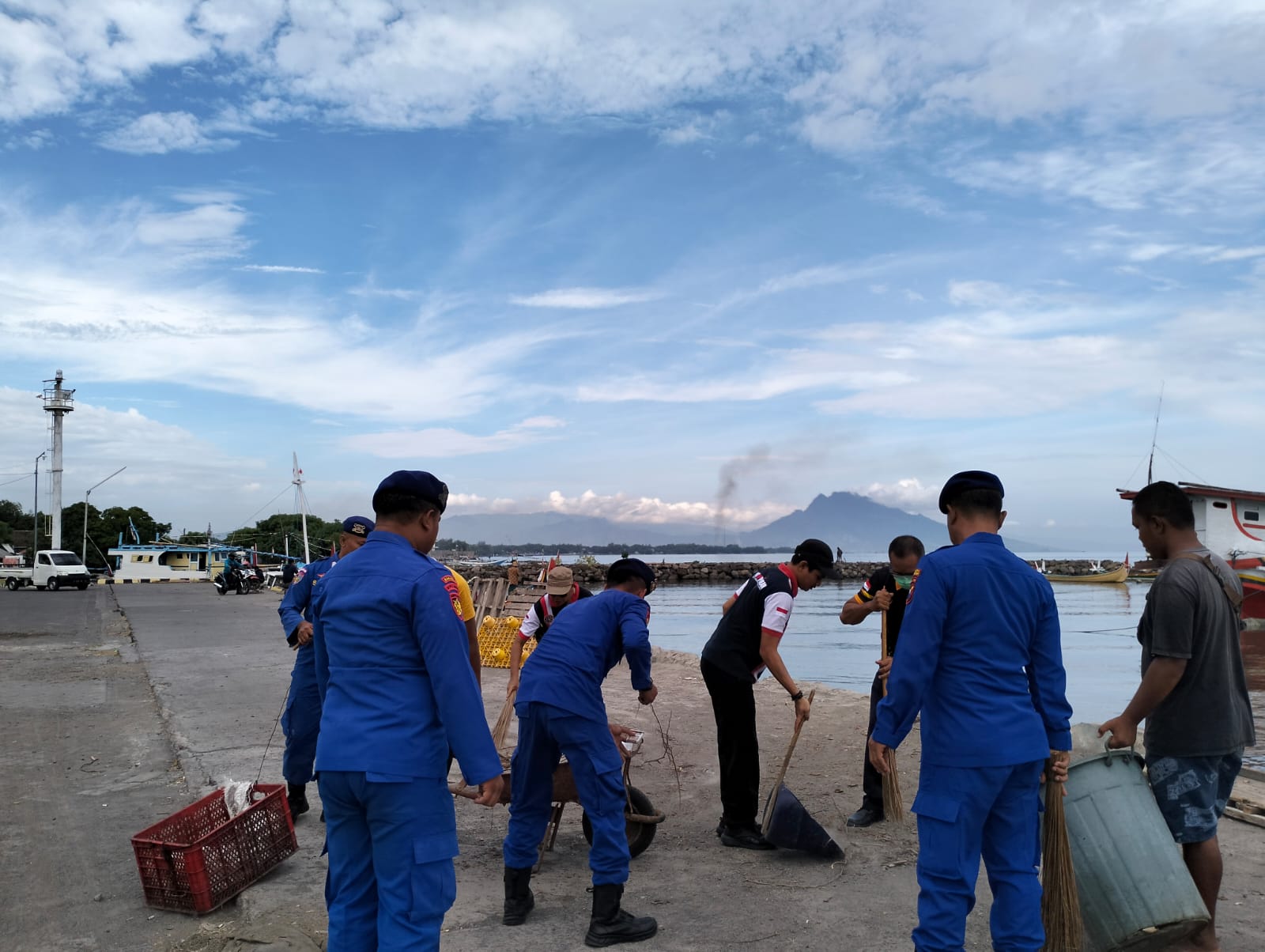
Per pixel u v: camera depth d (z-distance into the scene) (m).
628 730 5.05
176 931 4.11
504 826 5.61
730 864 4.90
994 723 3.17
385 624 2.95
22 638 17.38
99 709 9.51
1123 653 19.67
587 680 4.17
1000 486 3.55
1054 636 3.36
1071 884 3.31
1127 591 50.47
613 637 4.36
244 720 8.73
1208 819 3.60
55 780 6.66
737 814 5.18
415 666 2.98
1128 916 3.32
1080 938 3.31
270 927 3.96
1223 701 3.53
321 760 2.92
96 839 5.36
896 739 3.28
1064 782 3.37
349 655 2.98
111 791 6.37
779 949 3.87
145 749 7.66
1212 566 3.58
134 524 88.50
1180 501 3.69
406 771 2.86
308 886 4.52
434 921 2.89
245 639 16.89
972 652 3.24
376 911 3.02
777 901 4.38
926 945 3.16
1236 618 3.64
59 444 54.72
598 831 4.01
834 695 9.91
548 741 4.17
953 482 3.57
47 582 41.31
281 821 4.79
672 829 5.52
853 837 5.30
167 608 26.69
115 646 15.67
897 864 4.84
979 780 3.16
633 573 4.54
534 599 14.24
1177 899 3.32
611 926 3.92
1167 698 3.59
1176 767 3.59
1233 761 3.69
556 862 5.02
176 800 6.15
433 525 3.30
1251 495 25.08
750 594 5.18
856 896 4.43
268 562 78.75
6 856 5.09
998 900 3.25
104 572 69.25
